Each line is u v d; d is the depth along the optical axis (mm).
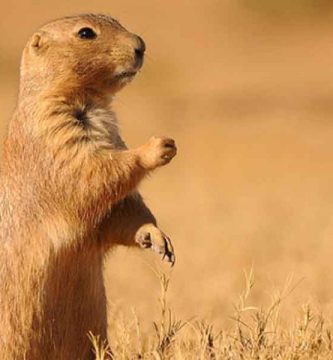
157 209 22000
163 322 10094
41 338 9758
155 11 58250
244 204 22156
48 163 9789
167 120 36219
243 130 33938
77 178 9719
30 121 9953
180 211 21641
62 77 10148
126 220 9930
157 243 9828
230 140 32562
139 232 9883
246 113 36969
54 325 9797
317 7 55562
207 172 28234
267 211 20891
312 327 10172
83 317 9938
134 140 32562
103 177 9688
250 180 26828
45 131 9844
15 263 9773
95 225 9797
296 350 9414
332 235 17625
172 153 9719
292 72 44844
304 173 27875
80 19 10359
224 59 49438
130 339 10250
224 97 40375
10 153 10031
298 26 54281
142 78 45469
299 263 15414
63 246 9734
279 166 29062
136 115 37031
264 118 35781
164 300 10133
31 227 9781
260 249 16859
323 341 9734
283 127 34031
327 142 31922
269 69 45969
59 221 9758
